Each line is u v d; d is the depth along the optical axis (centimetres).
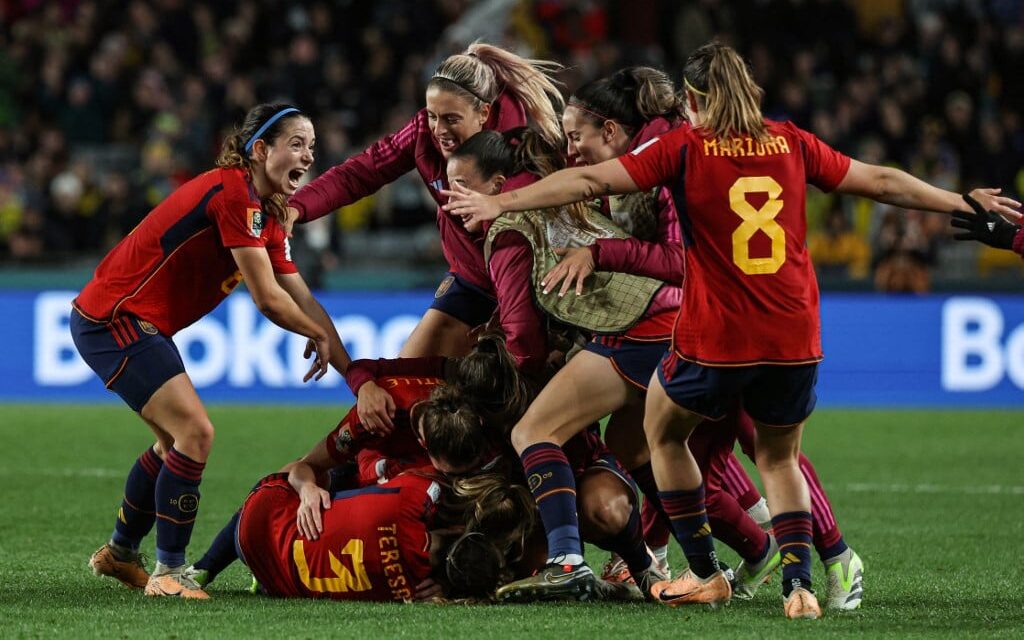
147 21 5769
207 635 1480
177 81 5641
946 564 2067
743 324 1541
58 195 4884
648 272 1688
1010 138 5466
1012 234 1600
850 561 1717
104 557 1833
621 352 1677
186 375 1745
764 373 1559
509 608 1633
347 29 5775
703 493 1669
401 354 2219
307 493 1691
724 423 1748
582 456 1762
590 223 1738
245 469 3084
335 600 1689
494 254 1747
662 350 1678
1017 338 4531
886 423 4066
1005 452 3494
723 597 1675
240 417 4009
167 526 1736
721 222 1544
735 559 2139
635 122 1808
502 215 1691
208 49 5850
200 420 1722
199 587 1753
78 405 4341
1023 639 1489
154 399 1722
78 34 5734
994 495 2825
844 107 5450
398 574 1656
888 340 4553
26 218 4831
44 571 1939
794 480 1631
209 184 1738
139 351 1727
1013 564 2069
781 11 5938
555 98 2156
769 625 1552
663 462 1642
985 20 6116
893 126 5434
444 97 1953
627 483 1717
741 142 1556
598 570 2011
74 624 1541
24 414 4088
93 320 1741
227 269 1786
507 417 1716
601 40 5812
